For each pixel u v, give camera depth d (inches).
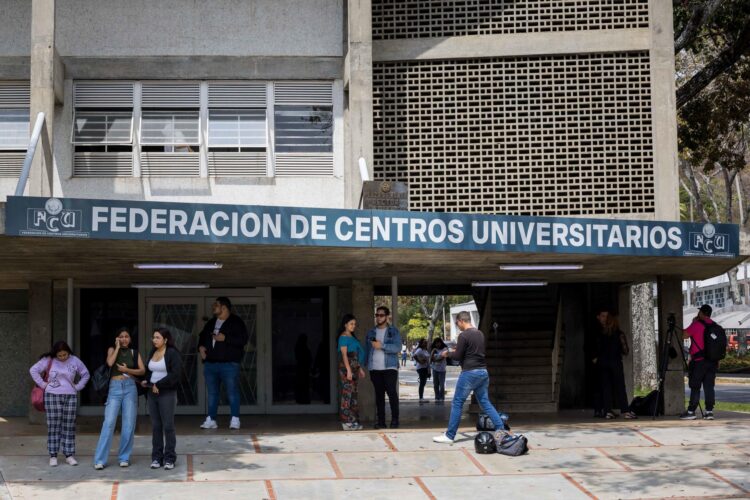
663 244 587.8
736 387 1330.0
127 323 745.6
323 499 417.7
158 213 500.4
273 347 751.7
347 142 722.2
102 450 466.0
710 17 1034.7
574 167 721.0
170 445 468.8
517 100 725.3
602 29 728.3
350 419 598.5
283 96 733.3
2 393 764.0
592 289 861.2
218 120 727.1
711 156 1191.6
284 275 671.8
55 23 710.5
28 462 482.6
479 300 962.1
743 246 607.5
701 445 536.7
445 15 731.4
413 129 724.7
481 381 527.8
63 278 678.5
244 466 478.0
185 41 727.7
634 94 725.9
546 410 783.1
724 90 1146.7
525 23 730.2
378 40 728.3
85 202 489.4
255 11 733.9
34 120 661.3
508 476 462.6
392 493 429.1
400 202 613.9
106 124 719.1
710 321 658.2
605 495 426.3
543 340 854.5
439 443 538.9
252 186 720.3
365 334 681.0
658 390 685.9
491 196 719.7
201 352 610.2
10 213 476.4
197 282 718.5
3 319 768.3
